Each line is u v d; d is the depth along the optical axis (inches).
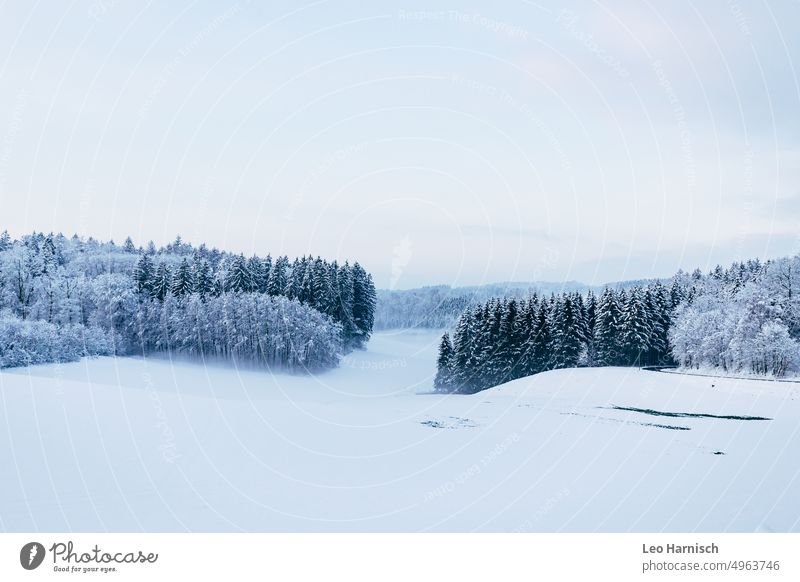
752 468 671.8
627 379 1672.0
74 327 2218.3
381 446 816.3
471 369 2397.9
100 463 607.2
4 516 451.5
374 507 519.8
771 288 2245.3
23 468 570.3
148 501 505.7
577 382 1660.9
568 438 877.2
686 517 494.3
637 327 2364.7
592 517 494.0
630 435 896.3
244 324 2556.6
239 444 762.2
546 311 2404.0
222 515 478.3
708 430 937.5
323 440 843.4
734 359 1945.1
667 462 709.3
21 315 2426.2
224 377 2252.7
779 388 1435.8
